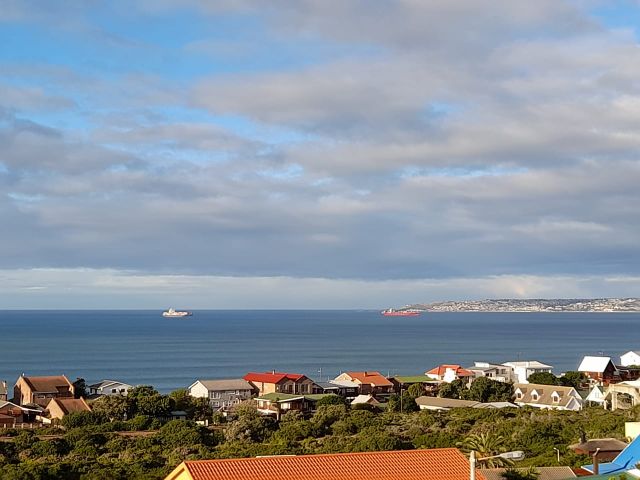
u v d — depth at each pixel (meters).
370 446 80.94
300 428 100.12
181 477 43.41
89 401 131.62
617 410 111.50
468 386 154.38
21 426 115.94
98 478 69.19
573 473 58.59
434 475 46.06
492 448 65.44
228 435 98.75
